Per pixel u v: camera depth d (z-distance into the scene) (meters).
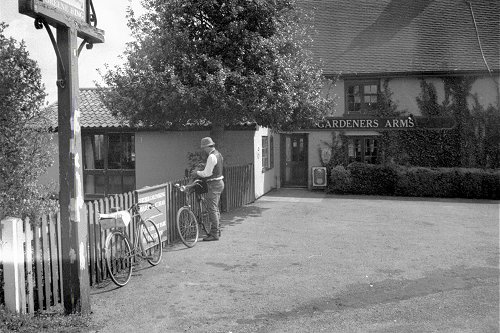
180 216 8.82
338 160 19.31
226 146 15.59
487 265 7.42
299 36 13.46
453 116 19.03
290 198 16.36
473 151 18.89
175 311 5.52
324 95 19.58
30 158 6.92
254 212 13.05
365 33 21.59
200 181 9.52
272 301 5.84
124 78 11.81
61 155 5.26
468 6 21.97
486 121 18.88
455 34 20.86
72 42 5.20
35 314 5.34
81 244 5.35
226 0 11.48
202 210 10.33
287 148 19.86
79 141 5.35
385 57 20.08
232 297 6.00
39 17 4.75
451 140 19.00
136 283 6.60
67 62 5.17
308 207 14.06
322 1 23.22
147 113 11.80
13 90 6.52
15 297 5.08
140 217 7.48
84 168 17.92
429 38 20.83
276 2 11.98
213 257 8.04
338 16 22.64
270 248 8.69
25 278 5.25
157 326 5.07
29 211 6.75
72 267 5.28
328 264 7.54
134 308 5.61
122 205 7.33
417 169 17.03
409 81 19.27
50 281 5.65
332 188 17.75
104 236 6.82
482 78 18.88
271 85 11.20
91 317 5.30
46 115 7.23
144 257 7.30
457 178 16.64
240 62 11.33
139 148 17.03
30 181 6.98
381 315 5.34
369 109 19.52
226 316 5.35
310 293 6.13
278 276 6.90
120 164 17.59
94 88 20.23
